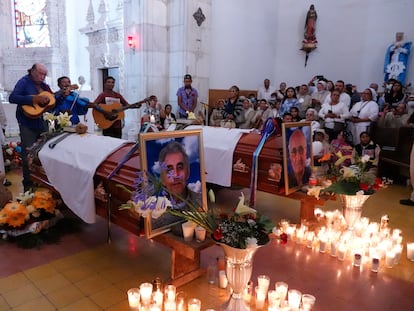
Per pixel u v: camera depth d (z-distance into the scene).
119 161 2.73
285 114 5.94
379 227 3.53
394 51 7.43
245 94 8.80
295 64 9.17
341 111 6.01
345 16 8.24
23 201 3.19
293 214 3.93
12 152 5.73
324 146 5.25
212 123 7.21
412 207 4.29
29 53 9.55
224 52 8.23
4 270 2.60
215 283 2.47
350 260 2.85
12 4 9.69
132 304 2.05
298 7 8.92
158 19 7.37
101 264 2.71
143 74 7.39
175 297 2.19
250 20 8.68
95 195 2.84
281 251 2.99
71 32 9.92
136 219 2.49
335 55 8.48
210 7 7.68
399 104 6.05
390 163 5.45
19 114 4.04
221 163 3.74
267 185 3.45
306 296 2.13
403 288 2.47
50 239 3.09
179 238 2.37
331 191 3.03
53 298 2.27
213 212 2.18
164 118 6.26
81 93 8.62
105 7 8.77
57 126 3.88
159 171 2.36
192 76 7.57
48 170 3.28
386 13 7.66
